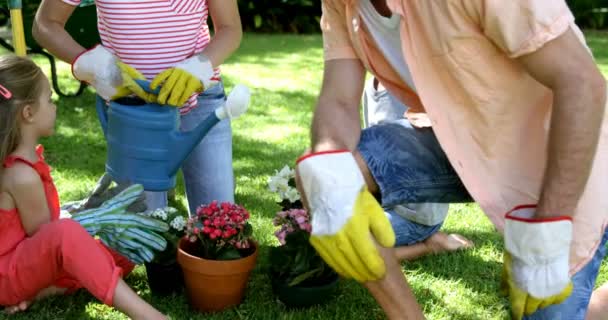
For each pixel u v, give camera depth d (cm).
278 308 211
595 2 1055
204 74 214
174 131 212
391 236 138
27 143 198
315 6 985
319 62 719
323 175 135
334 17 168
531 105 148
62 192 302
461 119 150
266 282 227
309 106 504
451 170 164
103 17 228
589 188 156
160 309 210
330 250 135
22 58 200
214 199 254
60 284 210
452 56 142
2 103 191
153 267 215
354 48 167
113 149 216
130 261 219
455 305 215
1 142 190
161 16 226
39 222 199
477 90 145
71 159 352
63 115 439
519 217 139
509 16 130
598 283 231
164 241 206
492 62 142
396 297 144
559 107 132
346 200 134
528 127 151
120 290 188
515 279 141
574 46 132
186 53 233
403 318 146
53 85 480
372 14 156
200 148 248
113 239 205
